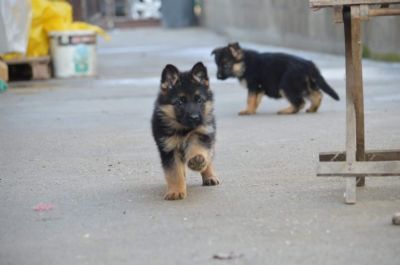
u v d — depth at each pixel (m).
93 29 18.95
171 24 39.38
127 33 36.06
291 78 12.20
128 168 8.53
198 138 7.14
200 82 7.32
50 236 6.03
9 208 6.96
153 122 7.27
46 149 9.84
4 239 6.01
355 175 6.64
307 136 10.04
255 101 12.52
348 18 6.84
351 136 6.77
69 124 11.81
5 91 16.30
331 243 5.55
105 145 9.96
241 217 6.31
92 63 18.86
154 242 5.76
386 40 18.62
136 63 21.59
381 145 9.02
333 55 21.31
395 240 5.55
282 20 25.55
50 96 15.30
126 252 5.55
